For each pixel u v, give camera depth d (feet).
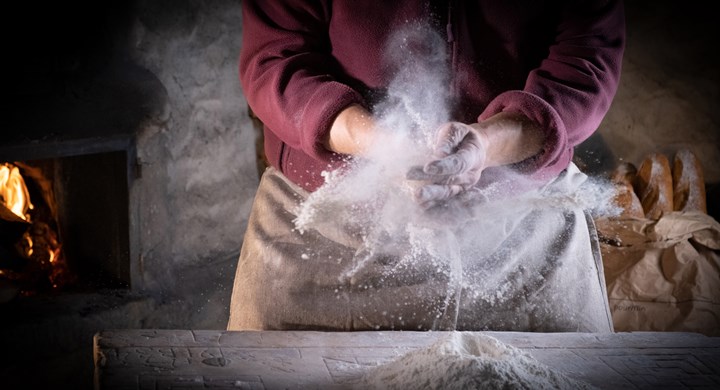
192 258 10.73
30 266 9.92
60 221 10.01
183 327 9.98
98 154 9.59
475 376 3.78
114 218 9.71
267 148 5.81
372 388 3.94
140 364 4.14
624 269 9.25
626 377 4.23
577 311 5.47
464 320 5.31
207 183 10.82
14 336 8.35
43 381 8.52
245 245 5.72
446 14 5.32
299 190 5.67
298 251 5.41
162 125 9.50
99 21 8.86
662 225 9.50
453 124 4.53
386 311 5.26
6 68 8.18
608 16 5.50
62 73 8.59
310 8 5.45
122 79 9.09
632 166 11.05
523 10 5.34
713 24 11.86
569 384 3.97
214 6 10.55
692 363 4.43
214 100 10.75
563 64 5.37
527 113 4.93
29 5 8.30
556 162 5.32
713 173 11.98
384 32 5.35
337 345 4.55
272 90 5.23
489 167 5.27
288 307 5.28
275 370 4.16
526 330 5.37
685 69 12.04
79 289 9.75
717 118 11.91
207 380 4.00
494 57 5.43
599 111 5.32
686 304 8.91
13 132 8.20
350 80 5.52
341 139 4.90
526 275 5.43
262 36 5.55
